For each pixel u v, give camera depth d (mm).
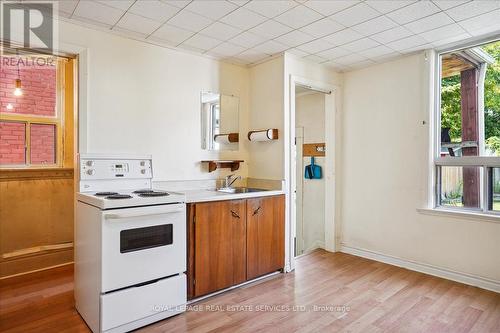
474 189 2996
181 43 3000
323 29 2697
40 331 2115
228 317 2320
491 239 2801
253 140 3535
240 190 3387
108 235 1992
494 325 2205
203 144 3352
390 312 2396
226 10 2348
